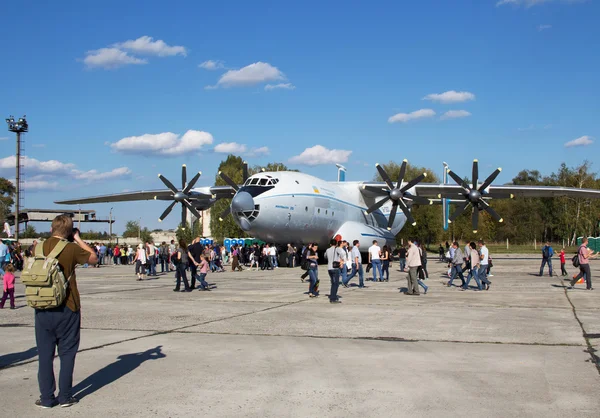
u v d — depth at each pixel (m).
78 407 4.87
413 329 8.84
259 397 5.13
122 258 38.38
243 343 7.65
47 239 5.07
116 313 10.76
